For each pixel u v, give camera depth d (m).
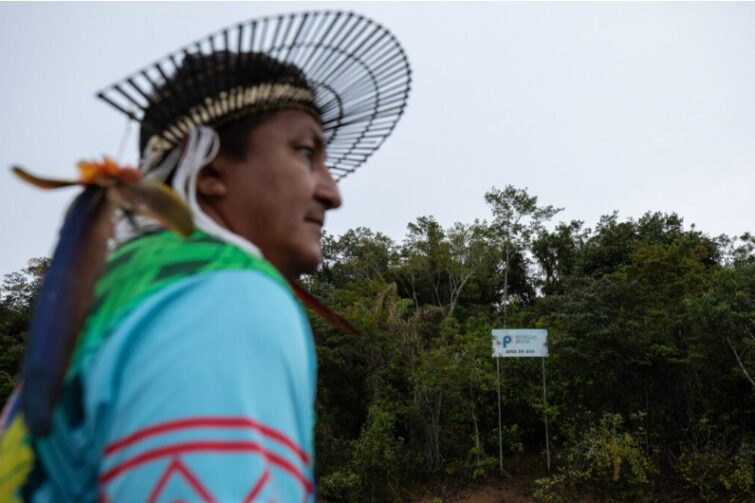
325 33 1.19
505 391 23.53
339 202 1.24
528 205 40.94
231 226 1.14
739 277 19.78
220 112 1.10
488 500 20.48
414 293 38.12
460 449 22.42
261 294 0.89
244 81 1.11
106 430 0.82
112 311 0.91
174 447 0.74
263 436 0.79
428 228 37.56
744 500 17.98
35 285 24.22
